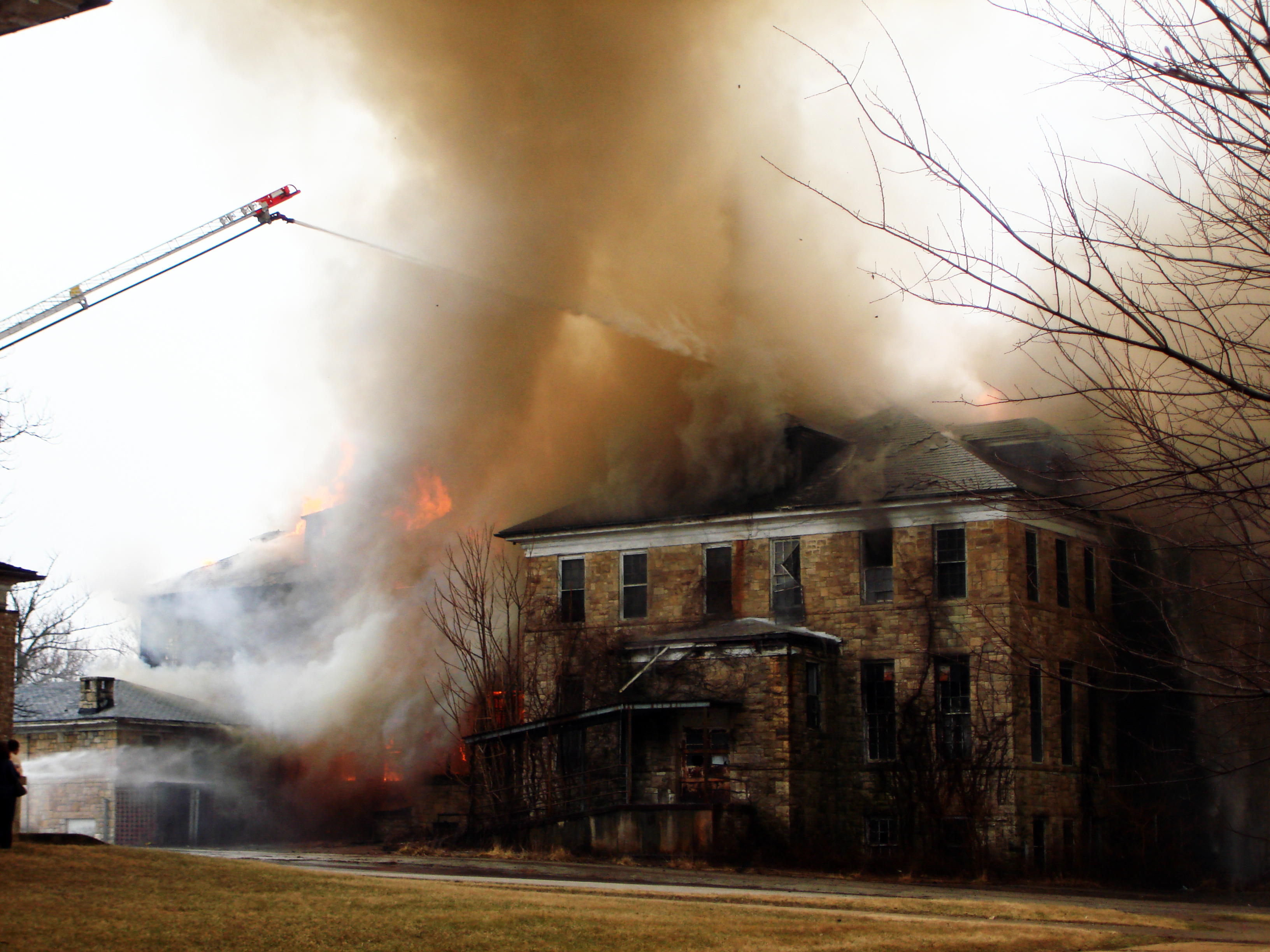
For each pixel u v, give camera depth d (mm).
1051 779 32094
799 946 14125
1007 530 32219
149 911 14117
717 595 36594
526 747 34500
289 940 12930
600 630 37156
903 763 32156
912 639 33125
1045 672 13922
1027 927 17406
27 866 16562
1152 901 26734
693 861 29969
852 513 34438
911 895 24219
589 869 27828
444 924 14266
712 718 32906
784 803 31438
